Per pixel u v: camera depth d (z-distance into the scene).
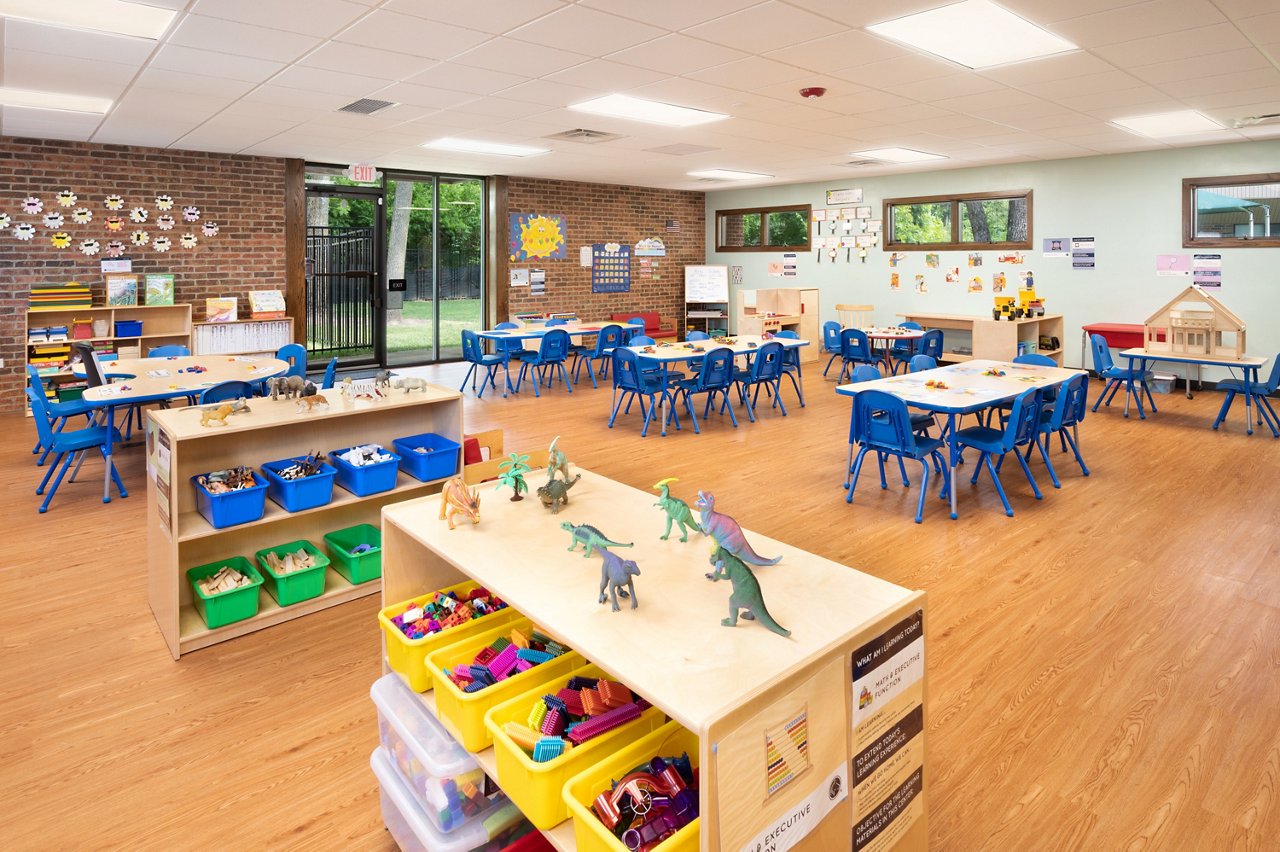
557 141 7.74
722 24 4.07
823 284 11.94
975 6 3.81
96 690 2.73
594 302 12.00
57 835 2.04
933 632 3.13
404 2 3.73
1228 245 8.27
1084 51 4.61
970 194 10.13
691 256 13.30
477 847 1.73
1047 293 9.65
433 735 1.82
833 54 4.64
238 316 8.66
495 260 10.86
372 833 2.07
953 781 2.24
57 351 7.39
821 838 1.41
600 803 1.39
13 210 7.27
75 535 4.21
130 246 7.91
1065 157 9.16
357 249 10.02
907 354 9.42
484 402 8.10
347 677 2.83
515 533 2.01
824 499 4.88
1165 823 2.06
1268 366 8.16
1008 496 4.95
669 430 6.82
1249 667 2.84
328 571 3.62
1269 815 2.09
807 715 1.35
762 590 1.65
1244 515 4.51
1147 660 2.89
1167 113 6.46
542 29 4.15
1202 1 3.75
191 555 3.22
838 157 9.00
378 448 3.53
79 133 7.10
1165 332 7.40
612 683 1.67
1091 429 6.83
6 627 3.18
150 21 4.02
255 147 8.00
